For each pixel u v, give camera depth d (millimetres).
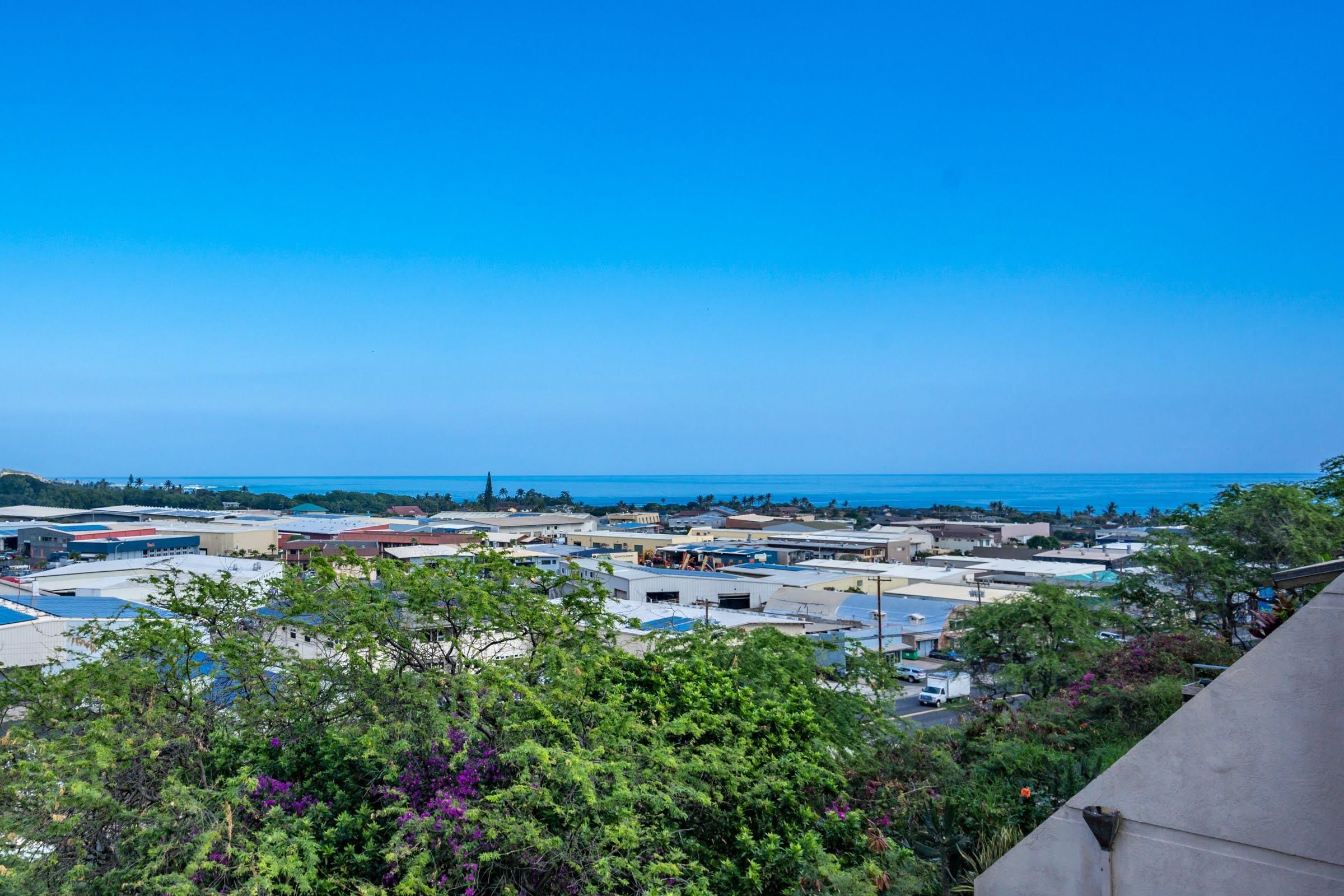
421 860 5824
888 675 13586
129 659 8703
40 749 7027
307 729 7746
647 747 7441
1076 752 10102
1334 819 2961
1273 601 6789
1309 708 3066
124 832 6320
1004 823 7215
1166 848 3359
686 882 6402
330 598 9156
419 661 8812
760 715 8453
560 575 10922
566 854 6051
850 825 7336
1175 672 12250
